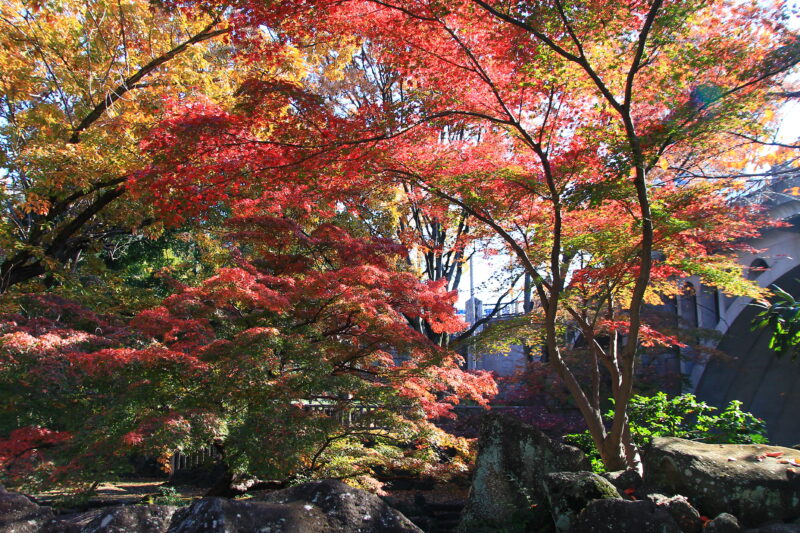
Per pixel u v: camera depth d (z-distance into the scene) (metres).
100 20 11.51
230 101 11.26
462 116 7.92
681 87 6.98
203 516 3.16
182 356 7.06
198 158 7.18
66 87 11.82
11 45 11.01
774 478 4.71
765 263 15.70
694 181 9.39
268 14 6.63
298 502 3.53
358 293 8.39
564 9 6.24
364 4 6.93
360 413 9.21
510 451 6.37
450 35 7.20
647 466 5.54
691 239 8.45
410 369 9.19
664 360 20.16
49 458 7.02
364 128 7.15
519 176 7.50
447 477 10.70
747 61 7.13
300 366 8.36
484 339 12.60
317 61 13.87
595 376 8.73
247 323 9.06
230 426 7.33
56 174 10.73
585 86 7.45
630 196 7.20
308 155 7.11
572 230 8.89
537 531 5.58
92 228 15.25
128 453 7.03
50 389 7.64
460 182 7.64
